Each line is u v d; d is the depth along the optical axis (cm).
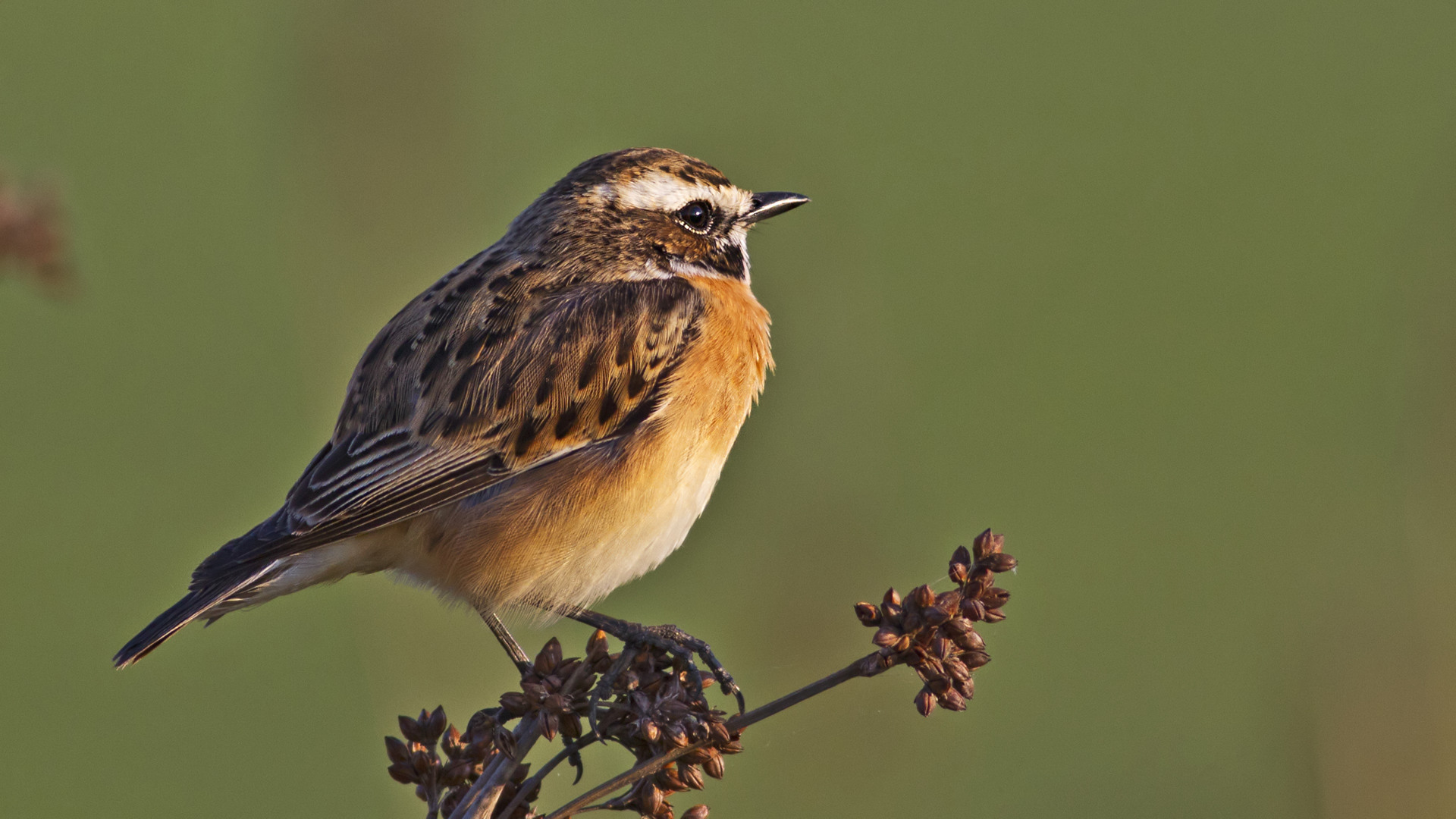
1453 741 1173
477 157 1198
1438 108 2467
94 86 2208
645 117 2161
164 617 725
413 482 784
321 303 1145
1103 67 2650
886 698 1148
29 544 1466
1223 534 1530
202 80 2242
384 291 1154
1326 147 2355
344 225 1146
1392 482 1552
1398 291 1539
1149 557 1514
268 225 1955
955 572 631
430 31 1159
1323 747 1193
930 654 617
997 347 1850
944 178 2233
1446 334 1352
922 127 2380
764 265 1173
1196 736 1316
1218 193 2216
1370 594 1299
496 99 1427
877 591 1149
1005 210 2158
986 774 1265
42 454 1586
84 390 1706
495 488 795
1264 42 2769
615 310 820
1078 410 1733
